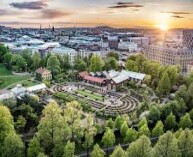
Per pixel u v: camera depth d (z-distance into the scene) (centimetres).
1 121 15900
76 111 17588
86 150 17688
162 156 14362
